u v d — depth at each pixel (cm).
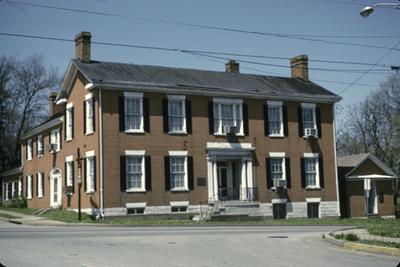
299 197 4031
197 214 3638
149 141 3553
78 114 3750
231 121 3866
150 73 3819
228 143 3809
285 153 4019
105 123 3438
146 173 3519
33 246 1719
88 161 3581
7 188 5766
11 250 1603
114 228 2794
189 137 3681
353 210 4291
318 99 4172
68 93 3941
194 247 1770
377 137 6731
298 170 4056
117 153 3450
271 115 4025
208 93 3759
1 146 6056
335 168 4216
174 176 3625
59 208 3997
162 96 3628
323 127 4206
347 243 1819
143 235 2223
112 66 3772
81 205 3641
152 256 1511
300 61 4544
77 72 3747
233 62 4388
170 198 3575
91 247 1712
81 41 3753
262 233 2438
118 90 3497
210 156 3731
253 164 3891
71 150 3859
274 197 3931
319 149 4166
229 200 3812
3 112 6016
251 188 3841
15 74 6119
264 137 3953
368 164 4453
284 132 4034
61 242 1858
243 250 1709
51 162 4284
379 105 6662
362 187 4362
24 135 5009
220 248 1755
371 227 2500
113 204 3403
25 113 6188
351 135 7281
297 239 2119
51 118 4525
